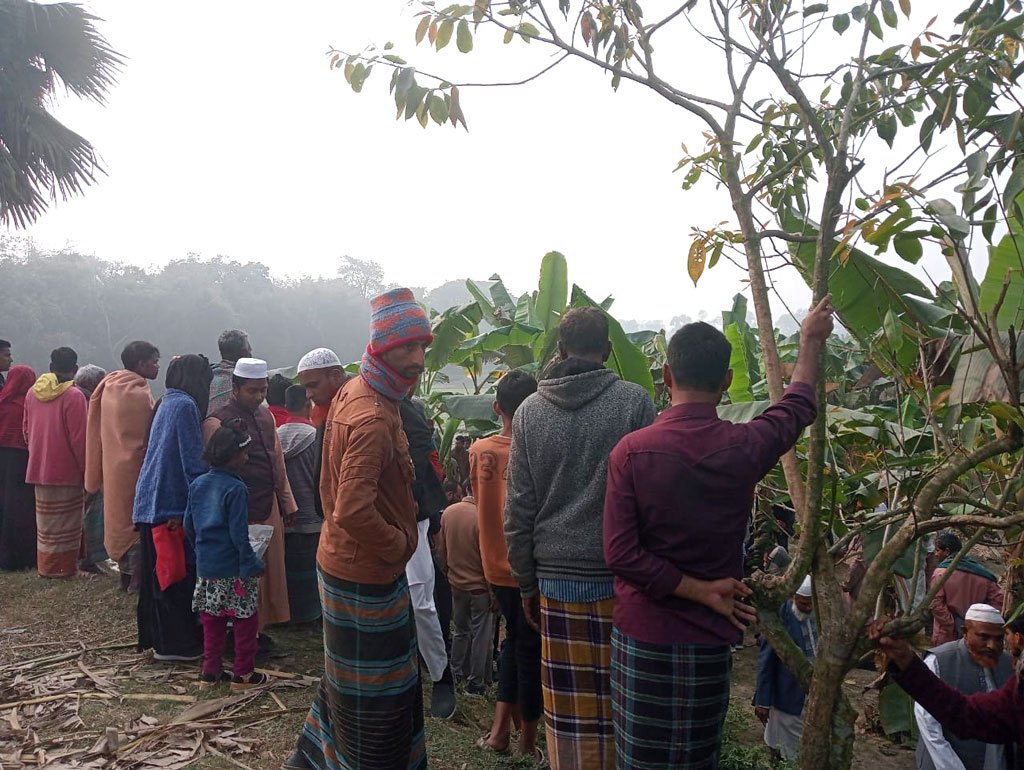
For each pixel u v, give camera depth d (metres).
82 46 13.51
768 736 4.45
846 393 5.60
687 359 2.18
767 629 2.13
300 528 5.58
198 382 4.96
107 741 3.67
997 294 2.59
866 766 4.56
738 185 2.39
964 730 2.12
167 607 4.75
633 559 2.10
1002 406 2.06
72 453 6.52
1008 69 2.16
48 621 5.56
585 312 2.95
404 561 2.82
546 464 2.80
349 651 2.79
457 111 2.60
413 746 3.06
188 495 4.52
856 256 3.53
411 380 2.81
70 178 13.97
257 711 4.12
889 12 2.50
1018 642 2.81
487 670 4.82
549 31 2.54
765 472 2.10
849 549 3.93
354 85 2.69
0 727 3.90
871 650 2.00
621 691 2.23
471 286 7.33
